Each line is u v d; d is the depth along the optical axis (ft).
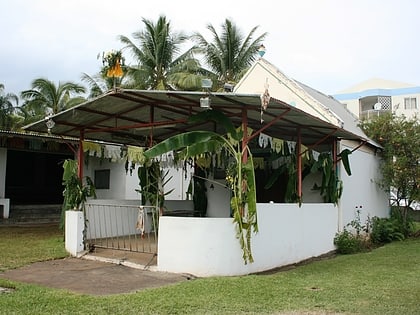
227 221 25.03
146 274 24.76
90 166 62.44
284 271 28.07
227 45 86.74
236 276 24.53
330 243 37.45
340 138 38.37
